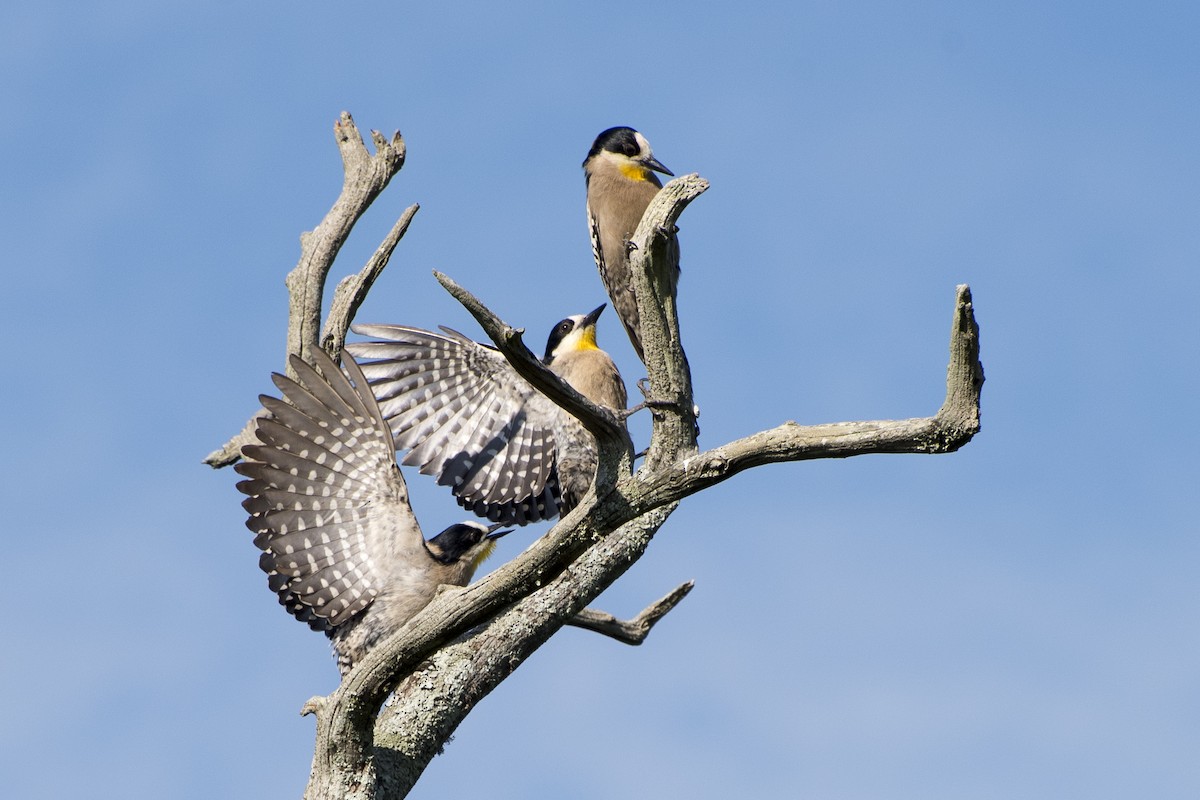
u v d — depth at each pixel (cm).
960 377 733
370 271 1177
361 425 1045
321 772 945
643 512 838
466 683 1026
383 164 1280
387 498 1084
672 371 865
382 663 889
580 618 1308
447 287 748
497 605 869
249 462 1036
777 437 797
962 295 685
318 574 1084
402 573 1089
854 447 777
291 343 1204
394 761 976
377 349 1364
